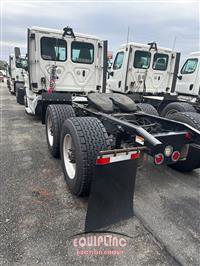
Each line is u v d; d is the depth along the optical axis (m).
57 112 3.31
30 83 4.88
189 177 3.08
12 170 3.03
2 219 2.00
